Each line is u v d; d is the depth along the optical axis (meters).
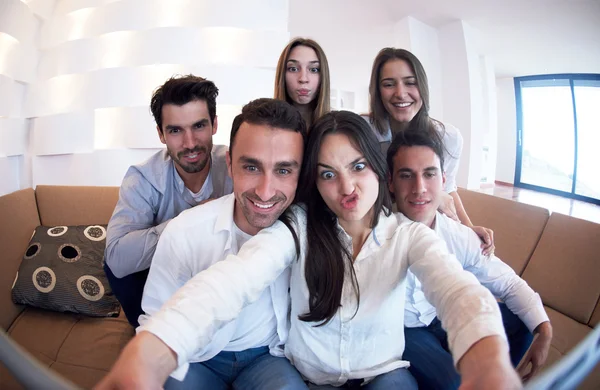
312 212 0.46
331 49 2.55
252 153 0.40
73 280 0.74
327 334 0.45
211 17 1.26
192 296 0.35
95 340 0.63
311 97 1.01
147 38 1.26
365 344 0.45
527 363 0.43
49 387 0.23
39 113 1.43
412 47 1.62
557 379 0.26
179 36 1.25
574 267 0.50
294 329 0.47
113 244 0.70
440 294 0.36
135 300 0.71
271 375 0.45
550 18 0.76
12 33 1.34
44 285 0.71
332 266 0.44
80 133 1.38
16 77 1.36
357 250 0.47
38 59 1.43
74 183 1.43
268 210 0.43
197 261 0.54
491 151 1.65
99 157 1.37
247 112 0.41
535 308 0.49
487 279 0.55
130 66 1.29
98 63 1.33
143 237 0.68
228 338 0.50
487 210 0.69
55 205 0.94
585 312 0.46
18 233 0.83
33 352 0.58
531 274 0.54
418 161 0.49
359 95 3.06
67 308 0.68
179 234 0.54
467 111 1.55
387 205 0.48
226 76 1.28
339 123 0.39
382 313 0.44
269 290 0.51
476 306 0.31
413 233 0.45
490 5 1.15
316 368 0.46
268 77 1.34
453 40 1.49
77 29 1.37
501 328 0.30
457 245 0.56
